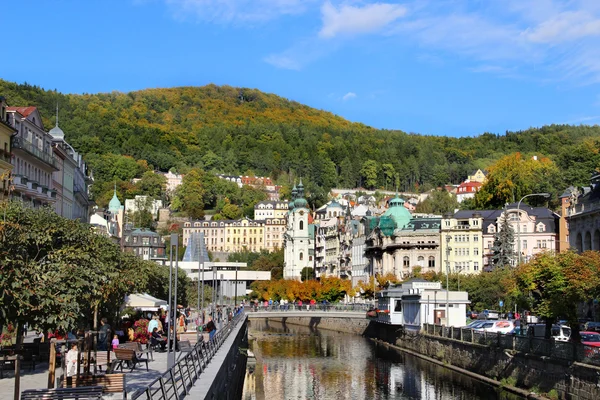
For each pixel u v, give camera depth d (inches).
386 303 5290.4
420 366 3882.9
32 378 1718.8
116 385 1374.3
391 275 7539.4
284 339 5821.9
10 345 2081.7
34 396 1104.8
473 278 5851.4
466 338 3575.3
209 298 7406.5
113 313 2490.2
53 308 1234.6
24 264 1224.2
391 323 5034.5
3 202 1974.7
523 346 2807.6
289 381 3484.3
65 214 4785.9
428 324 4320.9
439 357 3949.3
